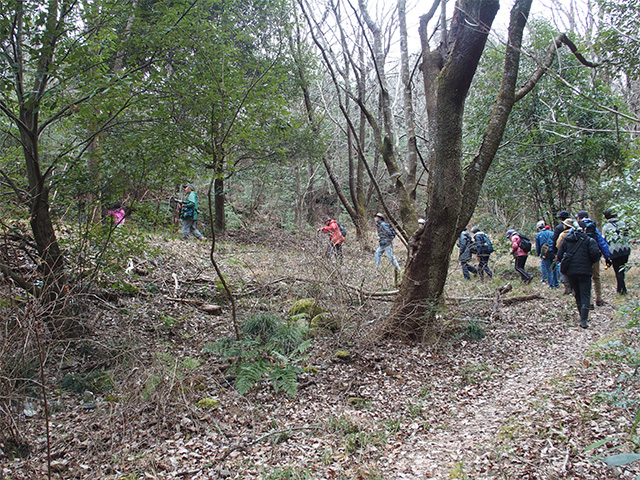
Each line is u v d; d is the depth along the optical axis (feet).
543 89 32.76
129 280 21.20
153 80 16.40
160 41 15.79
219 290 23.20
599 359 15.17
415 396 14.74
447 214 18.94
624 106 30.96
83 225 16.58
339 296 20.77
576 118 32.35
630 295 21.52
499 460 9.80
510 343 19.89
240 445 11.32
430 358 18.06
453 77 17.69
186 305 21.34
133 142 16.38
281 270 24.89
